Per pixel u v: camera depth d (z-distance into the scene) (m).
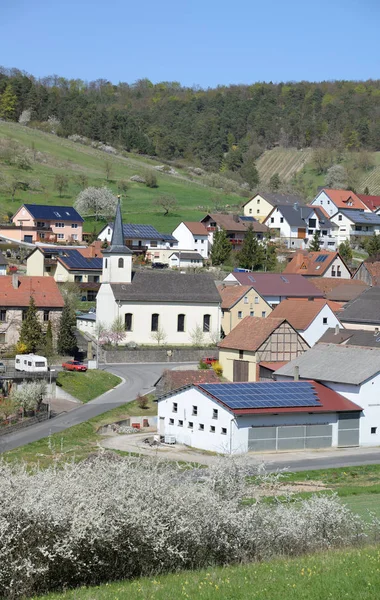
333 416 102.75
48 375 118.06
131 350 146.12
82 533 40.66
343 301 178.25
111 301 151.50
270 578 38.62
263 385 105.06
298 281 185.38
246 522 46.69
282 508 50.09
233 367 134.38
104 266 154.62
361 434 104.62
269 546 47.44
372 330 140.00
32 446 91.44
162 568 43.94
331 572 38.91
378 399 105.69
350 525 50.50
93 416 108.75
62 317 138.75
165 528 43.50
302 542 48.34
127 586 39.66
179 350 149.25
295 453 98.25
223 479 49.84
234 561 45.88
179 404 103.00
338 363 111.44
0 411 102.81
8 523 39.12
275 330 131.88
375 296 155.25
